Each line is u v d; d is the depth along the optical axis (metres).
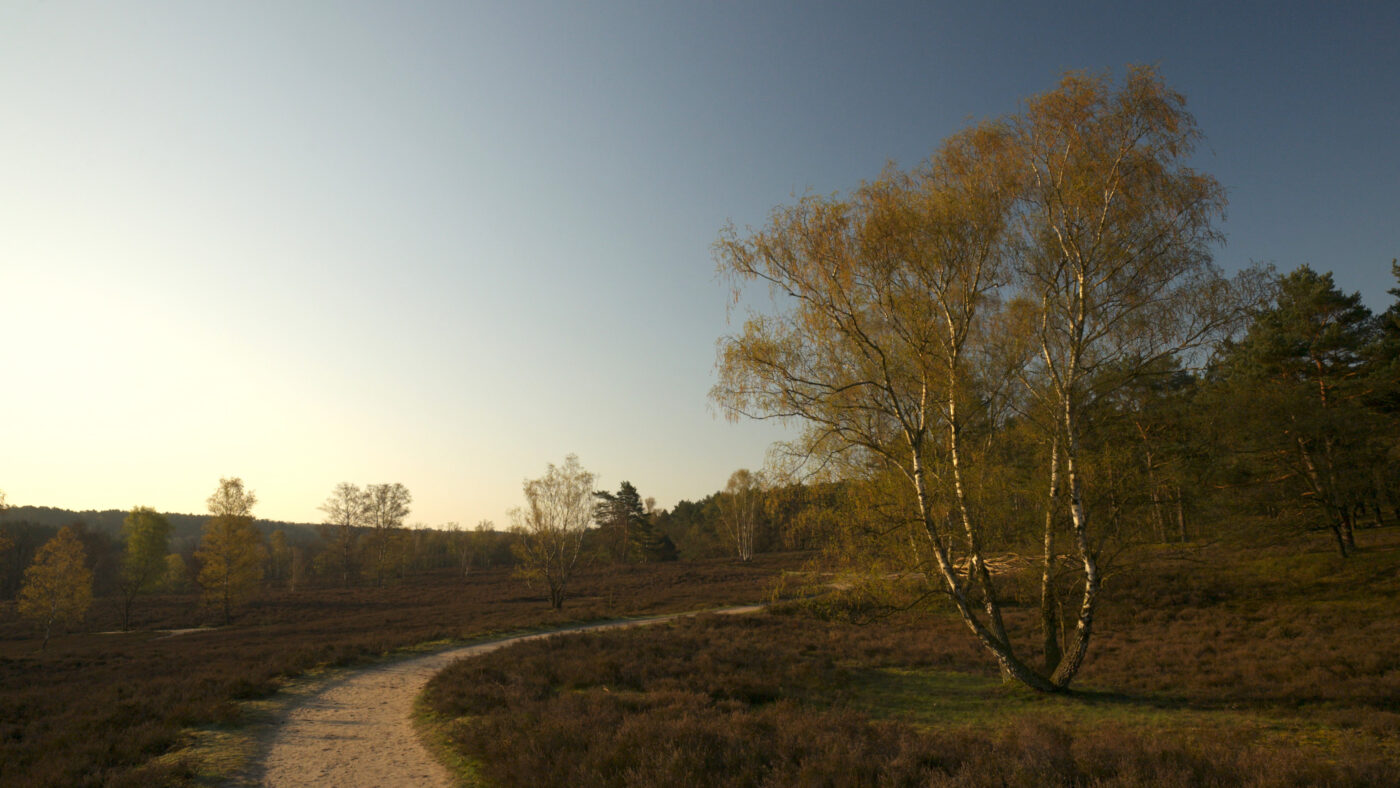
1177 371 13.83
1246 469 32.31
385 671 21.27
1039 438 16.20
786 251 13.59
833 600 14.84
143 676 20.75
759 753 8.62
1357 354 34.53
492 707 13.66
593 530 93.94
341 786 9.16
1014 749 8.45
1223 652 19.98
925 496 14.12
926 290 14.27
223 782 9.23
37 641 42.22
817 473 14.05
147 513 61.75
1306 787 6.71
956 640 24.78
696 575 71.00
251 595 52.41
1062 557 16.25
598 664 18.23
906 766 7.70
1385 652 17.05
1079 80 13.30
